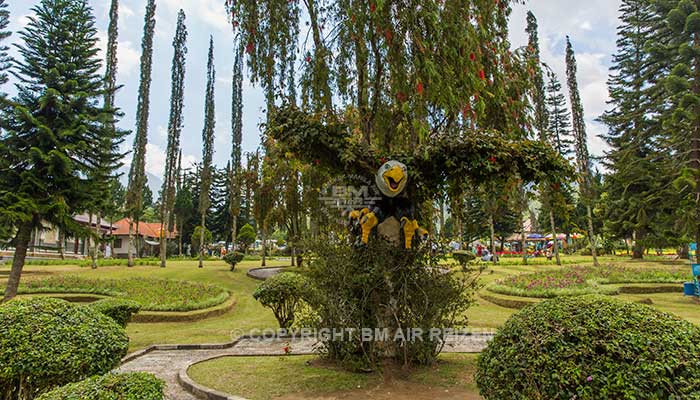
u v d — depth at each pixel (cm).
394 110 720
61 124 1377
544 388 272
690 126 1574
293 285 829
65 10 1427
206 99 2734
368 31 626
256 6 692
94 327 399
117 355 397
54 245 3634
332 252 561
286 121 606
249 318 1129
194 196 4450
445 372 538
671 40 1755
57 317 388
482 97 626
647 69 1958
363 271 544
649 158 1853
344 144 588
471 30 607
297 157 637
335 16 710
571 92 2448
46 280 1455
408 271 553
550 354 282
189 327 1010
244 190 2530
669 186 1723
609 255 3291
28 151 1300
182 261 2880
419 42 586
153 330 978
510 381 293
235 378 543
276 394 474
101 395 263
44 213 1311
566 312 309
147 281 1521
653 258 2556
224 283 1725
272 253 3897
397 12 610
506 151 550
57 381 346
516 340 309
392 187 555
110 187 1572
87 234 1441
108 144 1462
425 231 589
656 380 250
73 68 1402
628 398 248
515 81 723
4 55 1628
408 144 741
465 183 605
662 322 287
